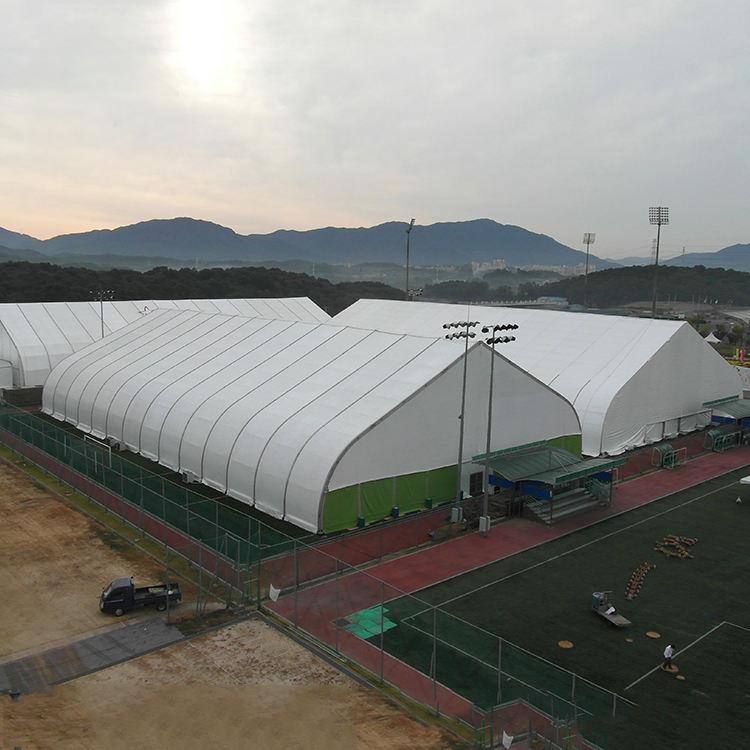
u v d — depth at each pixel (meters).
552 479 42.28
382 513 42.06
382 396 44.06
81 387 63.81
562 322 72.44
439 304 89.25
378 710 24.17
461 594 33.00
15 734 22.27
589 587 33.91
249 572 32.53
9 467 52.09
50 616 30.28
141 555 36.97
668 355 63.50
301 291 199.88
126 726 22.97
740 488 49.97
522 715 23.41
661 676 26.34
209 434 47.88
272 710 24.02
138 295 169.62
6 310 84.38
